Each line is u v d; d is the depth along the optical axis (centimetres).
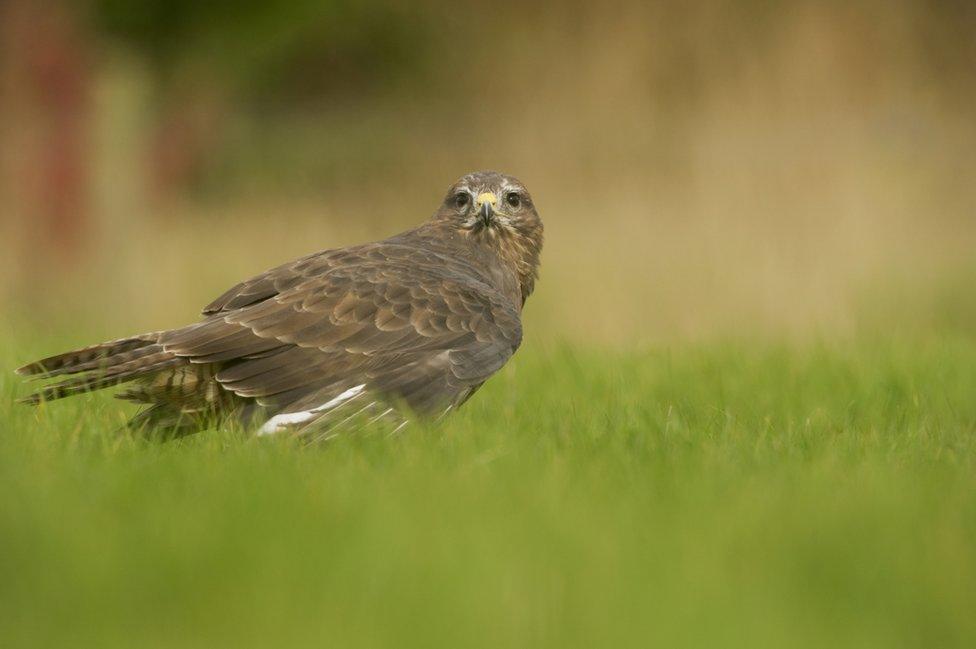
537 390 1349
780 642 684
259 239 2955
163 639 689
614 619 694
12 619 704
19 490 802
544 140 3491
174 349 1020
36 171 2864
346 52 4341
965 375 1379
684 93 3462
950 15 3625
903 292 2469
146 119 3253
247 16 3481
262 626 695
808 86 3397
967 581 734
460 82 4172
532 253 1292
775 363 1462
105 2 3228
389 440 995
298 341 1044
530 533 783
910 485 892
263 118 4247
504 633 683
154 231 2955
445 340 1080
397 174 3772
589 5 3656
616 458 962
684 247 2686
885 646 695
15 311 2592
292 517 794
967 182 3098
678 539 781
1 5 2988
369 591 711
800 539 780
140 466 915
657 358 1517
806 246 2673
